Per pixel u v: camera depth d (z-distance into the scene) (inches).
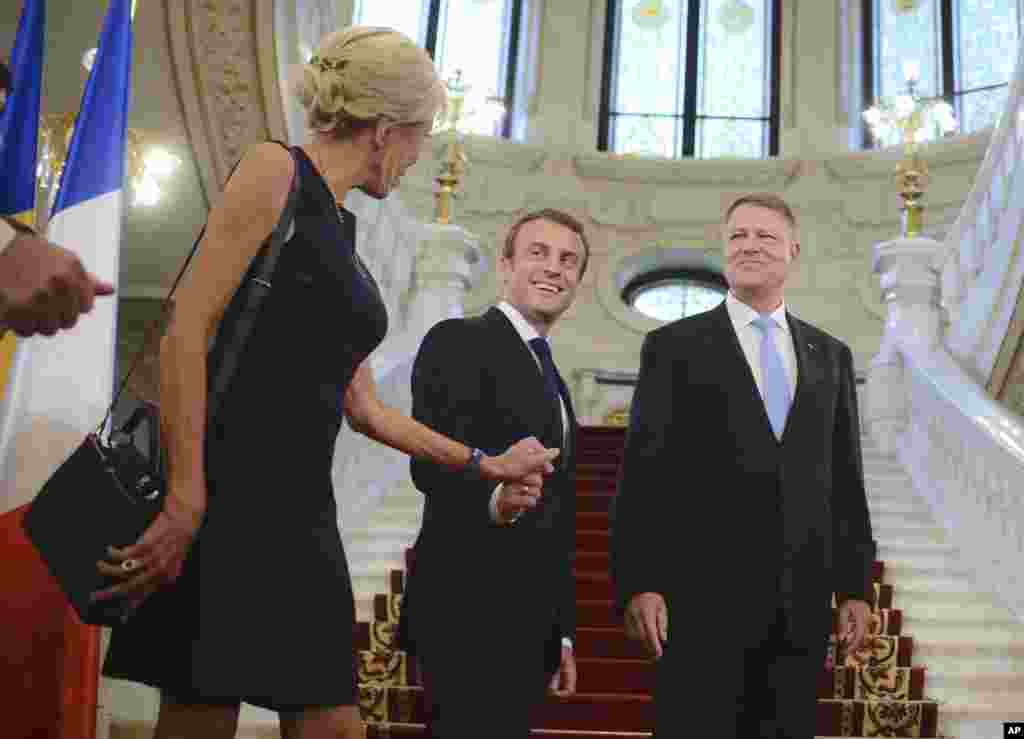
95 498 79.0
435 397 124.0
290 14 313.4
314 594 84.9
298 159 88.0
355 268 89.7
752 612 126.5
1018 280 327.6
